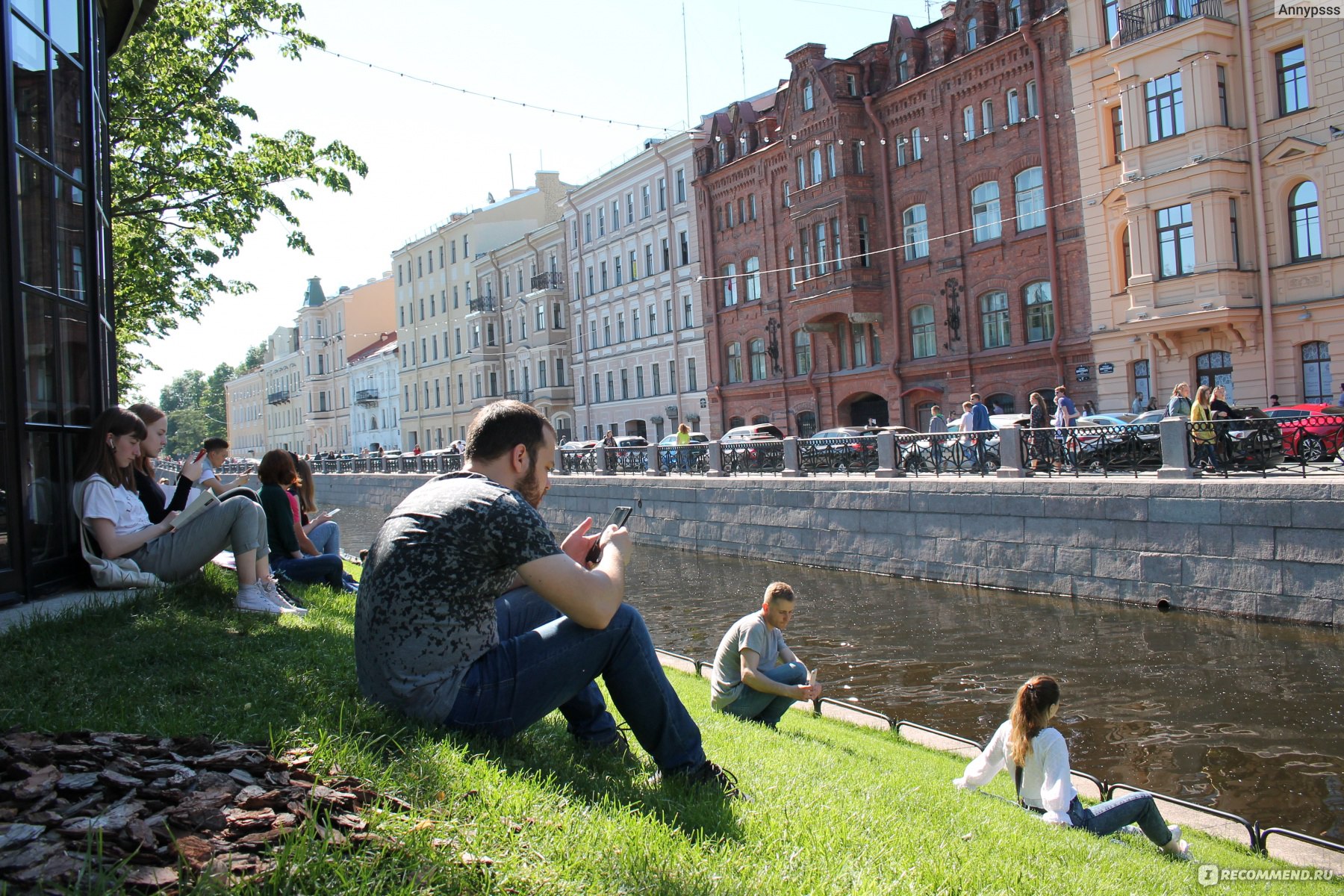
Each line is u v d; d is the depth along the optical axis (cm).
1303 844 557
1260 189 2567
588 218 5800
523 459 370
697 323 4856
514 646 353
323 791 271
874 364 3881
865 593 1886
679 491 2775
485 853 259
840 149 3778
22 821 236
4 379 596
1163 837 515
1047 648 1348
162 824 244
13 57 623
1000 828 418
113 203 1831
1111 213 2898
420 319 8112
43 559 638
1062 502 1695
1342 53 2392
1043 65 3108
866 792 429
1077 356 3044
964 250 3441
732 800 355
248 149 1989
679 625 1703
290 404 10938
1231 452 1492
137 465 748
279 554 847
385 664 348
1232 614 1431
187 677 412
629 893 254
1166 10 2664
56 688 382
